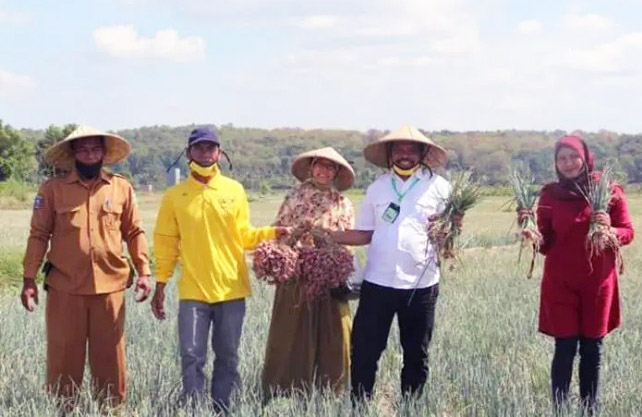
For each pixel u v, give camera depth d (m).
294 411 6.86
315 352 7.67
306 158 7.75
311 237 7.57
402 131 7.30
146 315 11.62
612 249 7.23
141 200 70.44
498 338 10.47
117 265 7.28
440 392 7.68
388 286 7.28
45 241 7.23
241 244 7.46
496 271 19.03
